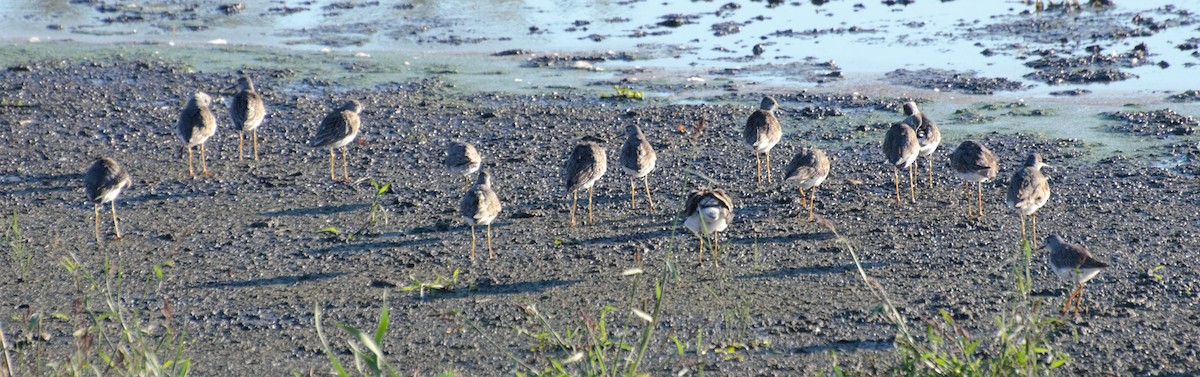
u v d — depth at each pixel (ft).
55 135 71.20
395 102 79.00
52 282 47.09
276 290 46.03
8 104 78.43
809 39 97.66
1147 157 62.59
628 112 75.20
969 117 72.69
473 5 114.11
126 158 66.49
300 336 41.47
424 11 111.96
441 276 46.88
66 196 59.41
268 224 54.34
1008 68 85.25
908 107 65.98
